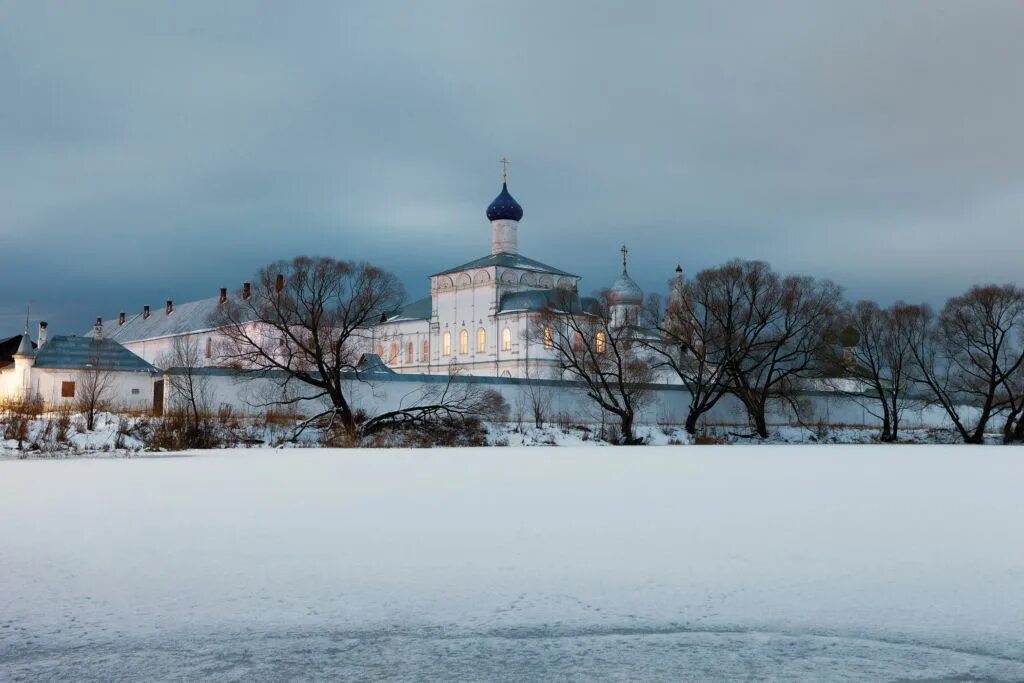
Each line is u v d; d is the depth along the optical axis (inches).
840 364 3324.3
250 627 469.1
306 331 2792.8
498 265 4628.4
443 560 621.6
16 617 486.3
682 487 1134.4
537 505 929.5
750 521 807.1
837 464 1646.2
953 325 3292.3
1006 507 913.5
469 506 920.3
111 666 413.1
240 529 760.3
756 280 3166.8
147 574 581.3
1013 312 3181.6
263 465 1581.0
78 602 514.6
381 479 1256.2
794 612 494.3
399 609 500.7
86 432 2297.0
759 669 409.4
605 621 479.5
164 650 434.9
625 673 404.2
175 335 5255.9
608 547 669.3
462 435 2669.8
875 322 3422.7
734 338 3196.4
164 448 2269.9
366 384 2962.6
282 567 601.0
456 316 4808.1
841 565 605.0
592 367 3063.5
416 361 5029.5
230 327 2839.6
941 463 1676.9
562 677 398.9
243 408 2819.9
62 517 839.1
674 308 3282.5
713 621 478.9
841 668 410.9
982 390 3319.4
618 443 2874.0
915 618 482.6
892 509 896.3
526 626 470.9
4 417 2340.1
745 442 3147.1
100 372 3211.1
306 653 430.3
